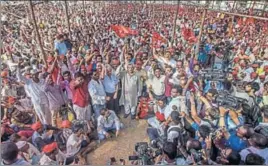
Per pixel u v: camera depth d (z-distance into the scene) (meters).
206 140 3.13
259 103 3.38
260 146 3.07
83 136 3.16
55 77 3.38
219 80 3.52
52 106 3.23
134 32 4.07
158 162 3.04
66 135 3.12
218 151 3.09
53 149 3.00
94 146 3.16
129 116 3.40
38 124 3.15
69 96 3.32
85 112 3.30
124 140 3.21
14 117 3.15
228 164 3.04
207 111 3.32
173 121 3.25
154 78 3.52
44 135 3.09
